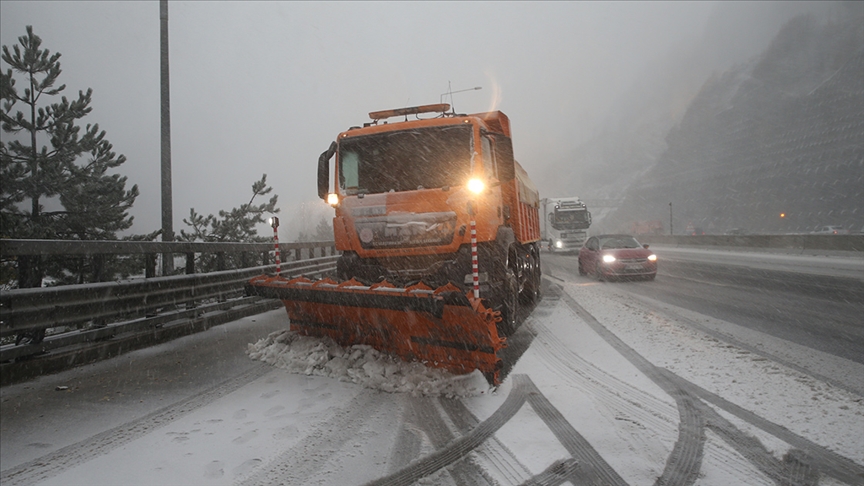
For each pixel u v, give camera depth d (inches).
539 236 535.5
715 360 245.3
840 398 189.0
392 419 182.5
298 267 562.9
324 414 187.8
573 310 412.2
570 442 160.6
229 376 236.2
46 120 439.8
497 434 168.1
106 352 269.0
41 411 191.5
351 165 293.6
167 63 410.9
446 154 281.7
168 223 408.8
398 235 273.7
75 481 140.0
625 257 621.3
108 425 178.2
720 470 140.6
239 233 643.5
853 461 143.6
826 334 297.9
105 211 442.0
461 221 268.4
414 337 228.1
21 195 417.1
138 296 285.4
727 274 668.1
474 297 203.0
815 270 666.8
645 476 138.2
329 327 260.4
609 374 231.3
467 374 217.8
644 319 358.0
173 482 138.9
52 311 227.9
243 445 161.6
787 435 160.6
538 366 249.6
